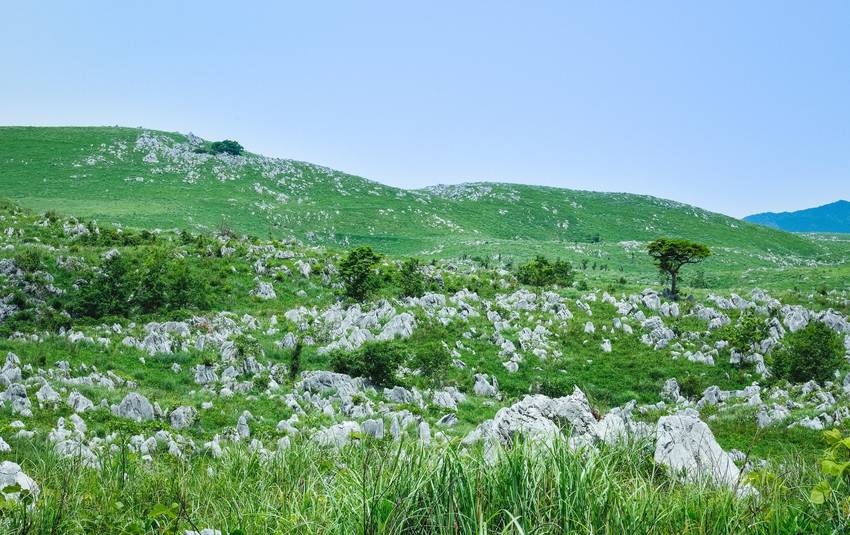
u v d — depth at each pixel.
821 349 54.69
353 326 62.50
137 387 40.56
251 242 93.06
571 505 5.09
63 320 53.88
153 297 61.31
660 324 69.25
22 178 192.50
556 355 62.09
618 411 48.62
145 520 6.34
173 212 177.75
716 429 38.84
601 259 191.88
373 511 5.08
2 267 60.19
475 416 43.56
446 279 85.06
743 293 89.44
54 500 6.48
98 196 187.50
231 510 6.46
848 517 5.03
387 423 34.72
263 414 36.44
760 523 5.15
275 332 59.16
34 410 29.56
